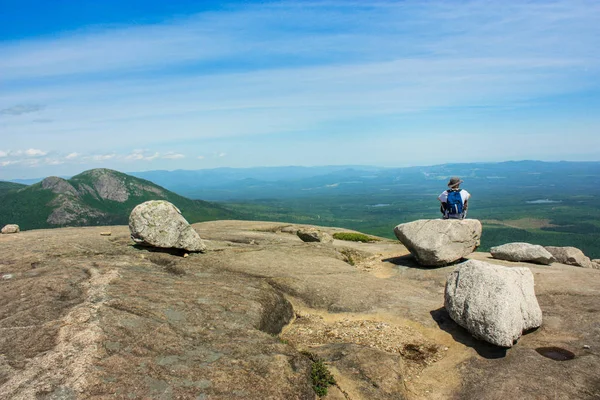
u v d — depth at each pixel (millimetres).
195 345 8781
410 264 17719
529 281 10805
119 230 24984
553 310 11492
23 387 6828
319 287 14016
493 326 9562
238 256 18016
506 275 10359
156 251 17438
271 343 9336
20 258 15227
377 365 9016
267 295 12406
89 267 13867
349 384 8391
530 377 8445
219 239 23844
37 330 8781
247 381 7699
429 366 9586
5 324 9086
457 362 9562
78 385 6957
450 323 11328
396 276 16719
